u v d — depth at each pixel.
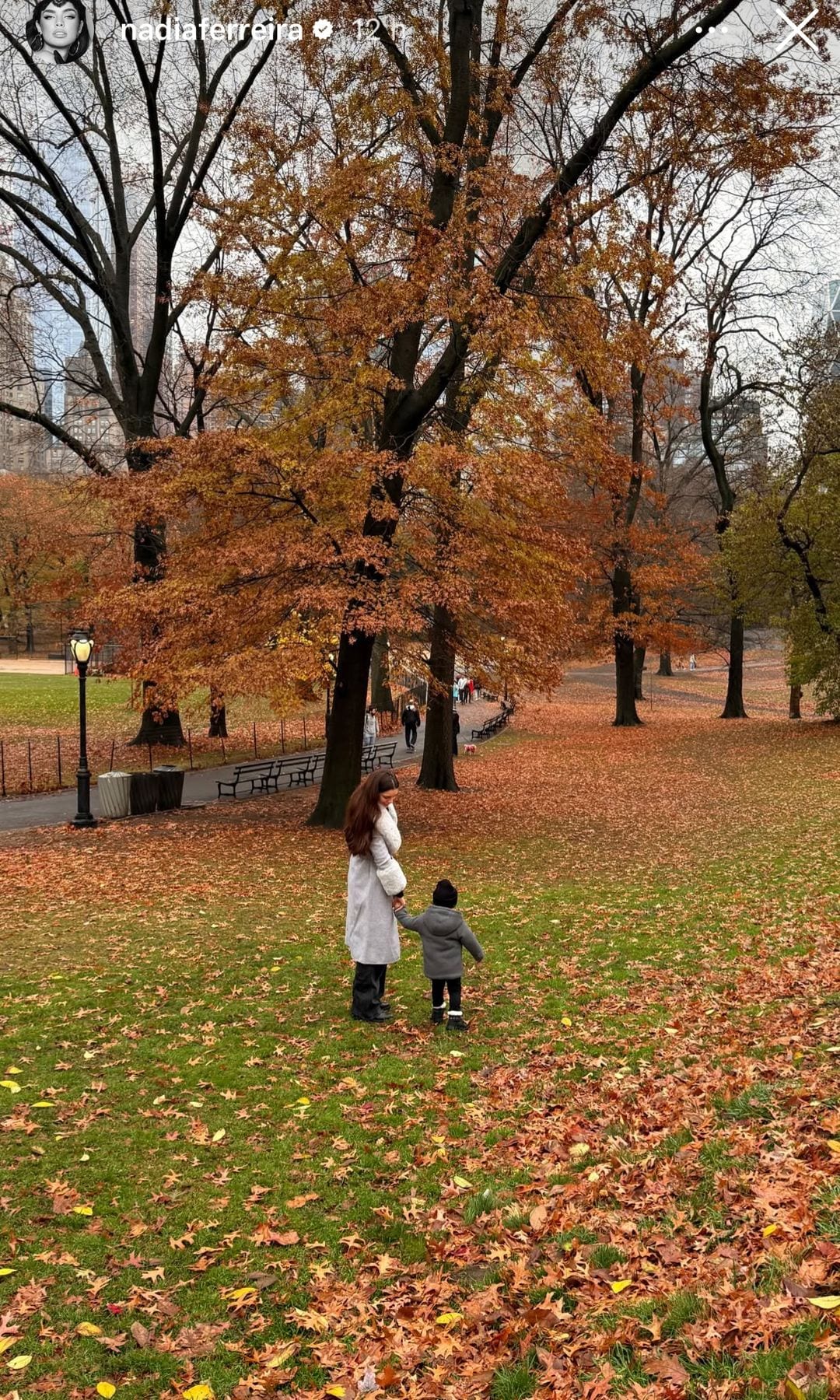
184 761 29.81
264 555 16.06
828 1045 6.46
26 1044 7.64
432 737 26.27
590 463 19.64
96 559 31.09
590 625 39.06
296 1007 8.59
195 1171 5.57
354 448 17.78
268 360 17.66
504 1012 8.47
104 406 31.14
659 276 18.17
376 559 16.08
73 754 30.31
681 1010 8.16
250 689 16.06
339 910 12.52
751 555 31.91
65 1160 5.69
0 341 26.95
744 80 15.06
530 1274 4.35
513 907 12.83
